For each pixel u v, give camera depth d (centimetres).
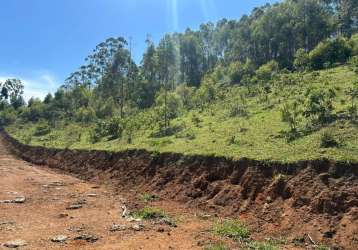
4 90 10006
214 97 4100
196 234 1378
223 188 1748
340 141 1642
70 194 2222
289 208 1395
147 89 6275
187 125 3203
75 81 8706
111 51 8150
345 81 3000
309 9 6206
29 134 5884
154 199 1977
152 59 7000
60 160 3731
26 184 2558
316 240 1217
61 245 1310
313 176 1432
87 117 5762
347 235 1171
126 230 1468
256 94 3628
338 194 1297
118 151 2920
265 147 1886
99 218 1666
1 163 3875
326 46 4484
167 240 1327
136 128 3766
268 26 6569
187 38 7531
